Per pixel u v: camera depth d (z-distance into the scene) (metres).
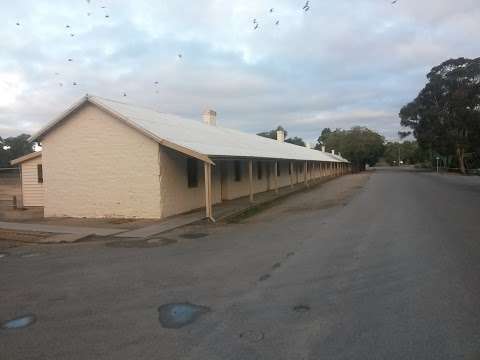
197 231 12.62
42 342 4.70
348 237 10.84
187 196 17.38
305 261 8.29
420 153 105.44
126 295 6.32
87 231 12.58
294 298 6.04
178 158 16.64
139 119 16.08
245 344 4.52
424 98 62.38
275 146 34.00
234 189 23.72
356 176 58.53
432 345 4.40
